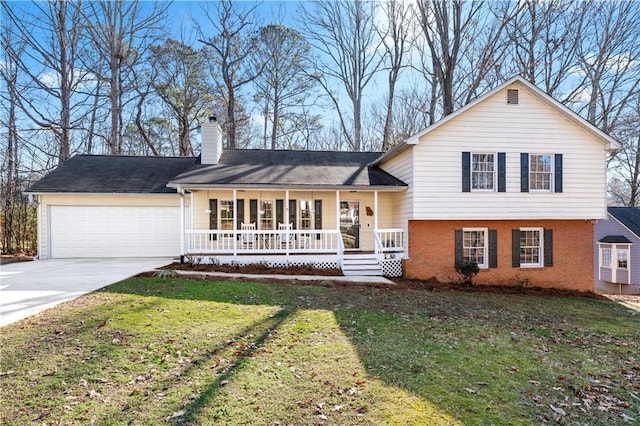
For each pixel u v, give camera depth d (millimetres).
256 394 3805
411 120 26156
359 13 25500
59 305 6609
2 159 20562
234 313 6688
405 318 7055
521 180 12375
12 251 18922
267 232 12648
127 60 22953
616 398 4035
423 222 12656
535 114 12445
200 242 12461
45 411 3391
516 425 3393
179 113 24453
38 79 20828
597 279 21516
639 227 19531
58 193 14039
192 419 3316
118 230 14805
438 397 3877
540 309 9055
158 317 6164
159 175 15898
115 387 3863
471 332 6379
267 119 28156
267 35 25609
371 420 3377
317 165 14891
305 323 6320
